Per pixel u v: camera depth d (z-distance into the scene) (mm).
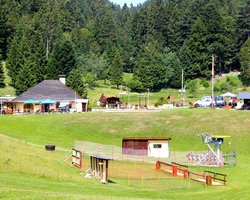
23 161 46156
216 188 48031
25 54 182875
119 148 75625
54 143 77562
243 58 194750
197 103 125750
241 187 49094
